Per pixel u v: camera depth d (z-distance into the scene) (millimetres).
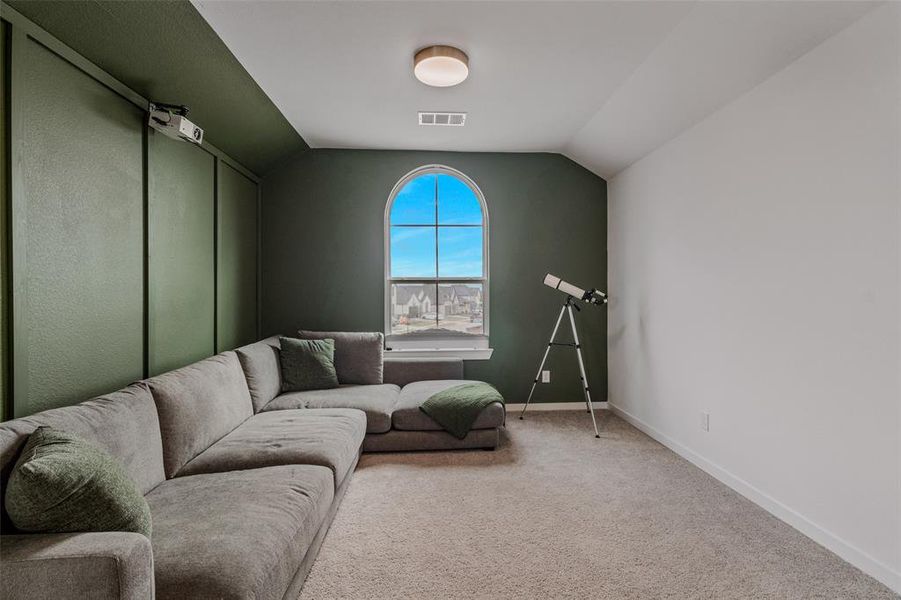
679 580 1924
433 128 4008
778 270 2463
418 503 2633
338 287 4555
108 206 2297
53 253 1949
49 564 1140
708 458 3080
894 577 1848
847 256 2053
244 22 2383
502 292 4695
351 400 3514
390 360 4367
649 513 2508
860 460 1995
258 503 1791
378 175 4578
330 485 2201
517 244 4707
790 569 1995
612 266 4660
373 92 3262
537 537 2266
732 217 2838
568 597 1817
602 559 2076
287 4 2240
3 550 1168
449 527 2361
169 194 2871
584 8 2277
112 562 1160
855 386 2016
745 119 2719
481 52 2707
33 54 1846
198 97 2873
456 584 1899
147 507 1499
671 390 3541
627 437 3830
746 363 2709
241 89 3059
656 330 3781
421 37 2541
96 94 2209
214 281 3500
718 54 2525
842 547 2074
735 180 2807
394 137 4234
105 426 1772
